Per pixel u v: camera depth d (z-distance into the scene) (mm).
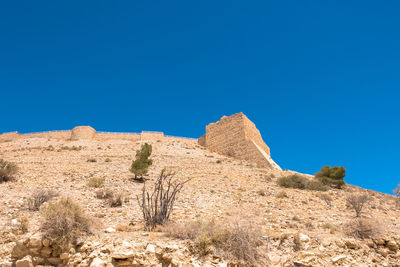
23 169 23344
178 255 7766
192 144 58906
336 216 14977
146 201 15828
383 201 22875
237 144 49125
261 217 13406
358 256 9312
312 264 8438
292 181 25703
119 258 7352
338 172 32281
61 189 17484
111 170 25922
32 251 7605
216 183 23172
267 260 8344
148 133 62875
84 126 61781
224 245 8438
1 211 11750
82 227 8305
